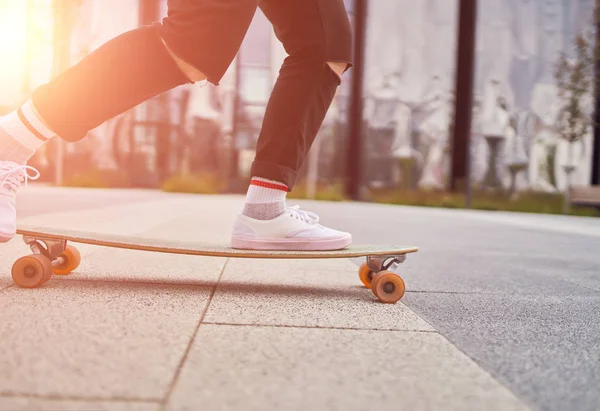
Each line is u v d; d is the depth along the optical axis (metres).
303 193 14.81
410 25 16.06
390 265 1.90
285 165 1.89
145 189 15.38
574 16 16.17
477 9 15.95
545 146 16.28
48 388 0.93
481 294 2.15
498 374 1.13
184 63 1.71
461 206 14.26
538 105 16.30
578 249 4.48
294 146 1.88
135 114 15.38
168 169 15.60
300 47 1.83
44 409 0.84
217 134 15.74
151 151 15.51
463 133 15.98
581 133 14.59
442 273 2.74
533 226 7.57
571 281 2.64
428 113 16.17
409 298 2.00
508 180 16.25
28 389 0.92
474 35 15.85
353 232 5.10
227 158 15.77
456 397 0.98
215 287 1.98
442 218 8.38
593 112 14.71
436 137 16.17
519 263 3.33
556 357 1.27
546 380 1.10
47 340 1.20
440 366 1.16
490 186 16.19
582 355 1.30
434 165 16.20
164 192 14.16
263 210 1.91
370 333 1.41
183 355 1.14
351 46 1.88
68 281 1.93
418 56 16.11
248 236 1.91
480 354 1.27
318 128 1.94
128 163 15.38
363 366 1.13
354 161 16.03
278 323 1.47
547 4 16.17
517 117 16.30
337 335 1.38
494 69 16.23
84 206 6.66
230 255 1.75
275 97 1.87
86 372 1.01
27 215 4.87
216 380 1.00
